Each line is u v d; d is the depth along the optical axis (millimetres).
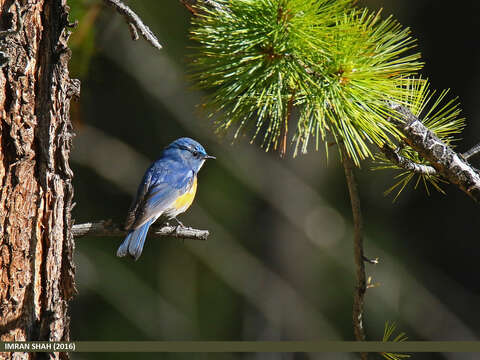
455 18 14602
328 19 4754
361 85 4855
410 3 14570
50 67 4980
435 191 15086
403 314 14570
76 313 13773
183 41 13984
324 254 15172
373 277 14602
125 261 14344
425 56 14656
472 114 14352
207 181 14859
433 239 15055
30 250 4887
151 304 14250
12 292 4824
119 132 14852
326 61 4820
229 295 14906
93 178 14648
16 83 4797
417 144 5344
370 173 14734
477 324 14602
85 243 14148
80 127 8227
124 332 13914
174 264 14656
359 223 5621
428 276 14883
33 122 4887
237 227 15070
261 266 14953
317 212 14938
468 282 14875
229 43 4715
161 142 14914
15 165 4812
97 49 8625
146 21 13352
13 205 4816
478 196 5395
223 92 4816
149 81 14414
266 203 15109
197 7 4973
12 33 4652
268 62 4797
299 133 4805
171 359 13938
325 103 4730
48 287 4965
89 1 7996
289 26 4703
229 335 14672
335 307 14875
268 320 14703
